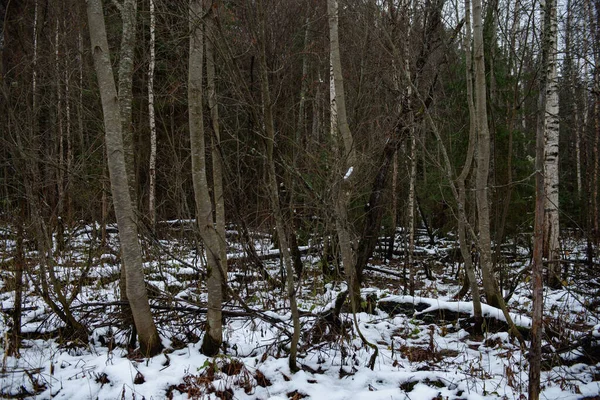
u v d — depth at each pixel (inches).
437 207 521.3
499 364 189.2
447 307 248.8
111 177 169.9
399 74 278.8
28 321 218.7
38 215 203.3
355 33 346.6
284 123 286.7
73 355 190.1
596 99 472.4
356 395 154.4
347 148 242.1
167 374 162.7
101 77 164.7
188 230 332.5
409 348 206.4
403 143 314.0
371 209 285.1
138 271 175.6
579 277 319.0
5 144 210.5
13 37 332.5
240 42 216.2
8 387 159.8
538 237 129.9
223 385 158.7
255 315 201.5
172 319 205.5
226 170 232.8
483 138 236.5
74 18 425.1
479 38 228.7
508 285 313.0
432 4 276.8
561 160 730.8
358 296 263.0
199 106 171.6
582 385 165.5
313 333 198.7
